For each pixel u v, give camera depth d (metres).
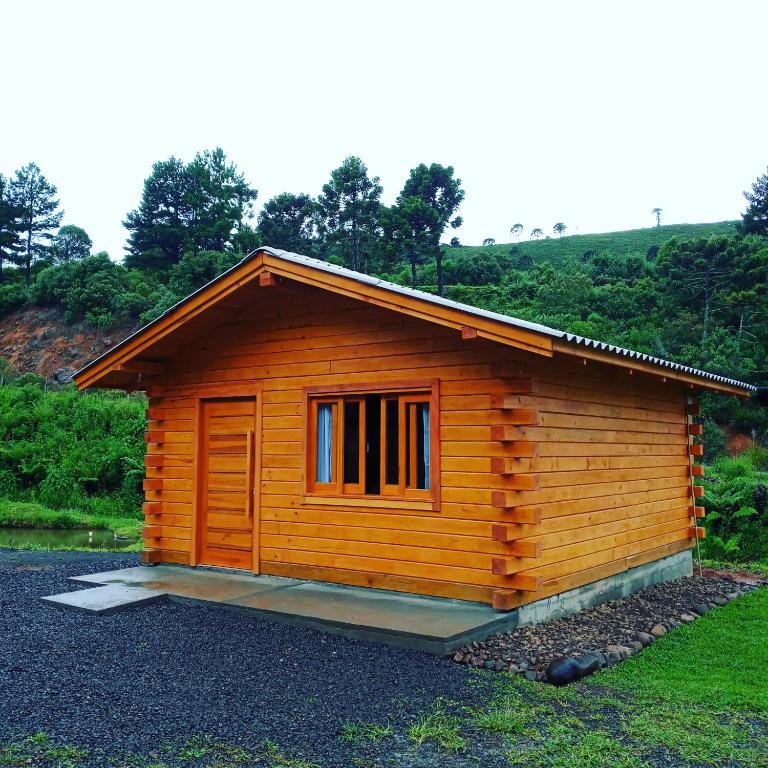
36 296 41.75
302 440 8.19
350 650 5.88
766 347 33.06
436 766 3.86
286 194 60.06
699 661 6.24
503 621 6.38
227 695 4.81
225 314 8.62
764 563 11.80
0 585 8.49
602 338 34.78
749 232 49.56
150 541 9.44
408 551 7.29
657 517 9.51
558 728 4.39
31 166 55.09
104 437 22.03
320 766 3.83
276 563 8.30
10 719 4.30
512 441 6.58
